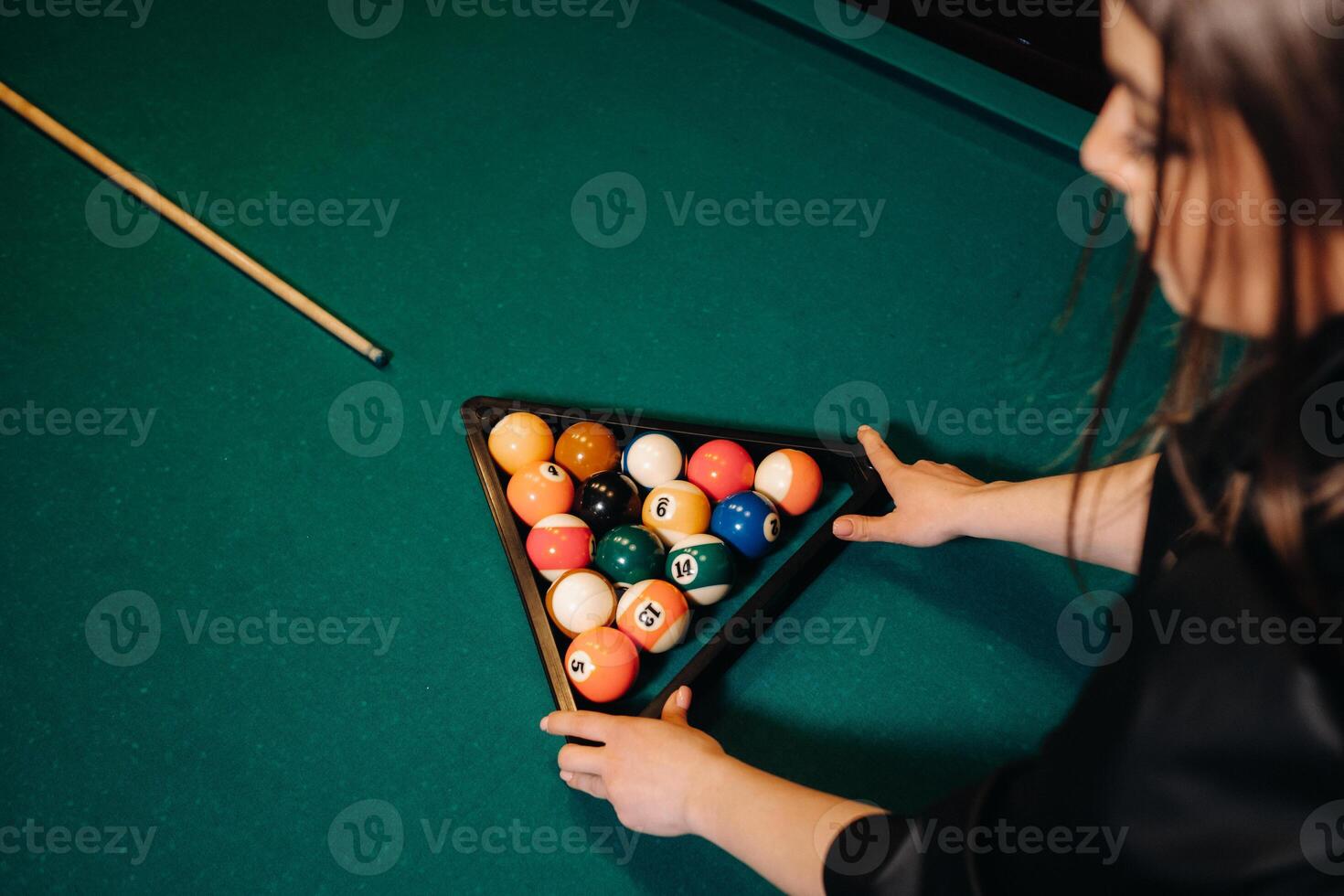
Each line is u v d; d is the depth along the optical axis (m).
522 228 2.21
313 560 1.65
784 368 1.93
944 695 1.46
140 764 1.42
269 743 1.44
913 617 1.55
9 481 1.77
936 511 1.57
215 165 2.38
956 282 2.06
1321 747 0.61
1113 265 2.08
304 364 1.96
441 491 1.74
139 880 1.31
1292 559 0.62
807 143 2.34
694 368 1.93
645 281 2.09
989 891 0.82
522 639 1.55
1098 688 0.76
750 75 2.51
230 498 1.74
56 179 2.35
